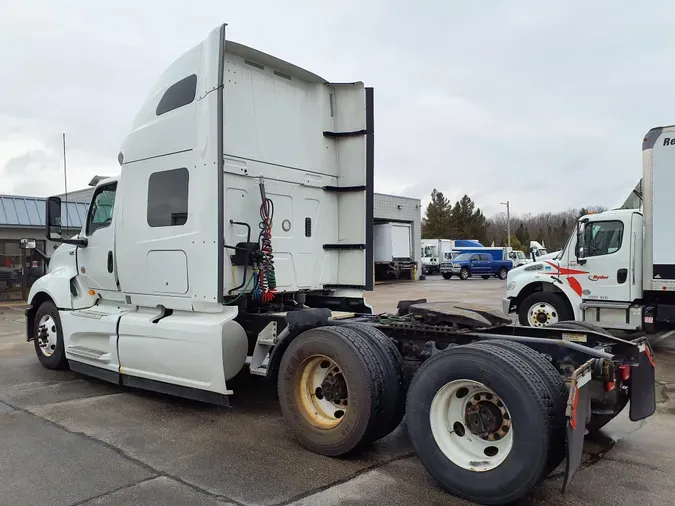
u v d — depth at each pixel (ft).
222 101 16.07
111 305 21.30
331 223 20.89
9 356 27.96
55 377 22.89
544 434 10.43
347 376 13.29
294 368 14.46
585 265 30.37
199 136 16.74
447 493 11.78
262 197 17.65
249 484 12.17
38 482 12.23
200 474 12.71
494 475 10.94
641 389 14.11
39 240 62.13
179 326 16.96
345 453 13.48
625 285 29.01
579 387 10.76
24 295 60.90
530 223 311.47
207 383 16.35
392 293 74.54
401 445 14.80
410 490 11.93
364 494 11.70
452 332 13.83
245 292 17.52
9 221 58.90
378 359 13.38
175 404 18.69
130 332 18.71
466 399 12.01
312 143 20.13
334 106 21.06
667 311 27.71
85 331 20.99
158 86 18.65
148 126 18.67
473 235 257.75
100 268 21.03
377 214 107.45
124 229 19.63
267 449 14.39
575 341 15.11
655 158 27.17
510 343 12.21
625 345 14.25
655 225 27.27
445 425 12.07
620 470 13.12
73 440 15.03
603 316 29.99
